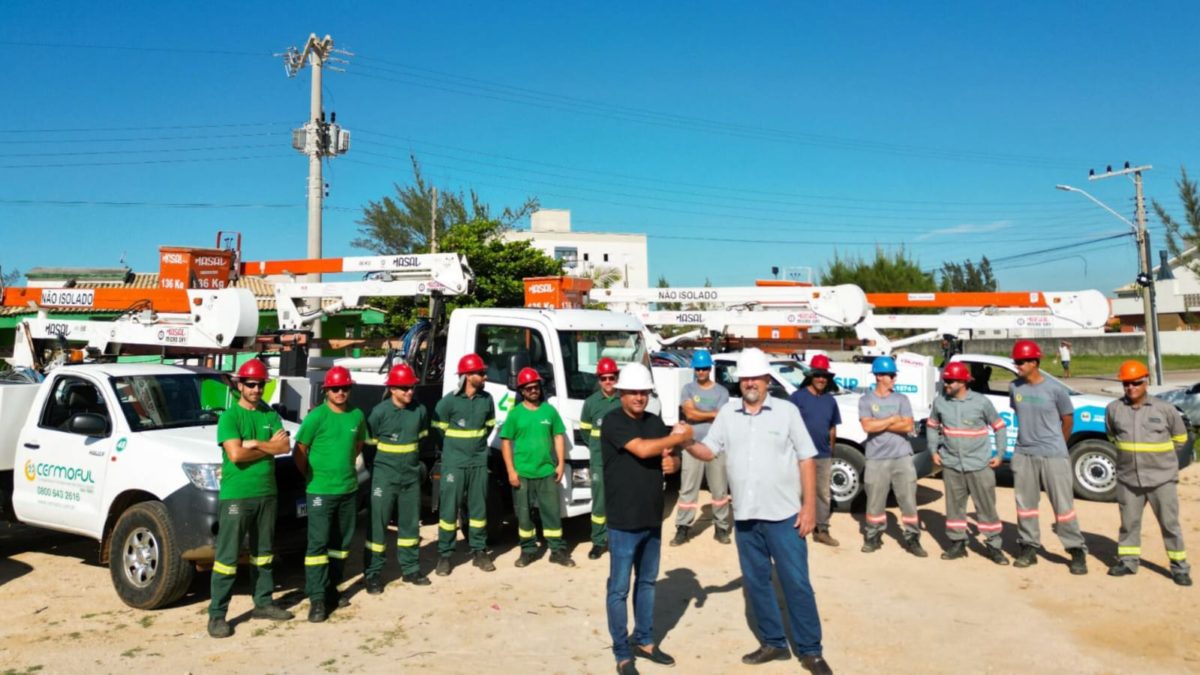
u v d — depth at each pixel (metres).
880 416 8.07
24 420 7.68
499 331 8.86
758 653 5.37
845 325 12.20
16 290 10.53
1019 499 7.60
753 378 5.21
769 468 5.18
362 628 6.06
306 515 6.80
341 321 27.94
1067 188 28.97
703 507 10.30
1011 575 7.38
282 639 5.82
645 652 5.36
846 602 6.64
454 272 10.65
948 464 7.85
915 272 48.25
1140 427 7.13
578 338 8.73
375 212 39.12
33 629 5.99
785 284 14.31
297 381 9.04
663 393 9.30
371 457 7.93
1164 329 53.34
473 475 7.58
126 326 9.84
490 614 6.37
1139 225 30.08
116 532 6.55
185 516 6.17
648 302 13.50
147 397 7.28
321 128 22.25
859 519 9.57
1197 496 10.45
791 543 5.13
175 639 5.80
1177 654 5.54
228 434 5.85
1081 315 11.56
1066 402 7.47
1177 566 7.03
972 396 7.84
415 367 9.78
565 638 5.85
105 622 6.15
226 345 9.30
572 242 68.06
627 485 5.16
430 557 8.09
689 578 7.31
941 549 8.30
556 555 7.77
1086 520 9.34
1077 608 6.48
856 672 5.27
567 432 8.34
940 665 5.38
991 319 11.91
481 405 7.61
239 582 7.32
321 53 22.20
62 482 7.08
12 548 8.34
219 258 11.80
